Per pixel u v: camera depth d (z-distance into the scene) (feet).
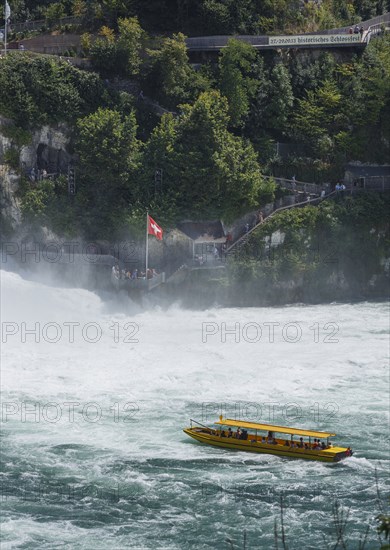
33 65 585.22
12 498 285.43
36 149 584.81
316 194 594.24
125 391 375.04
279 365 409.69
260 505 281.74
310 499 285.02
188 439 328.08
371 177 603.67
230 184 569.64
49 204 570.05
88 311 528.22
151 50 617.21
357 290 586.86
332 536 265.13
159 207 560.20
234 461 311.06
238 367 406.62
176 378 391.65
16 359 414.62
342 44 640.58
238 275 562.25
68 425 338.54
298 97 634.02
